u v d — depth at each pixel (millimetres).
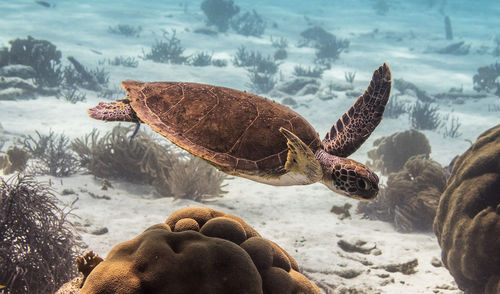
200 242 2605
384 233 8516
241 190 11094
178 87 3508
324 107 21562
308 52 36594
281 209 9727
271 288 2801
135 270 2434
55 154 10219
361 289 5891
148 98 3424
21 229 4480
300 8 69938
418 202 8945
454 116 21438
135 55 29812
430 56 39000
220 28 42219
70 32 33656
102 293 2350
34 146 11664
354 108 3676
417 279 6383
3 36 28578
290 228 8430
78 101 18922
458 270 5535
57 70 20859
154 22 42781
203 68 28406
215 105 3254
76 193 8523
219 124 3141
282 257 3090
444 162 14453
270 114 3264
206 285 2445
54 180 9148
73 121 15891
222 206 9445
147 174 10148
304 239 7836
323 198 10719
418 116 19422
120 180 10086
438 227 6207
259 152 3053
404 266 6676
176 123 3197
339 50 37844
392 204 9445
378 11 69500
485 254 5113
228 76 27141
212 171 10156
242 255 2600
